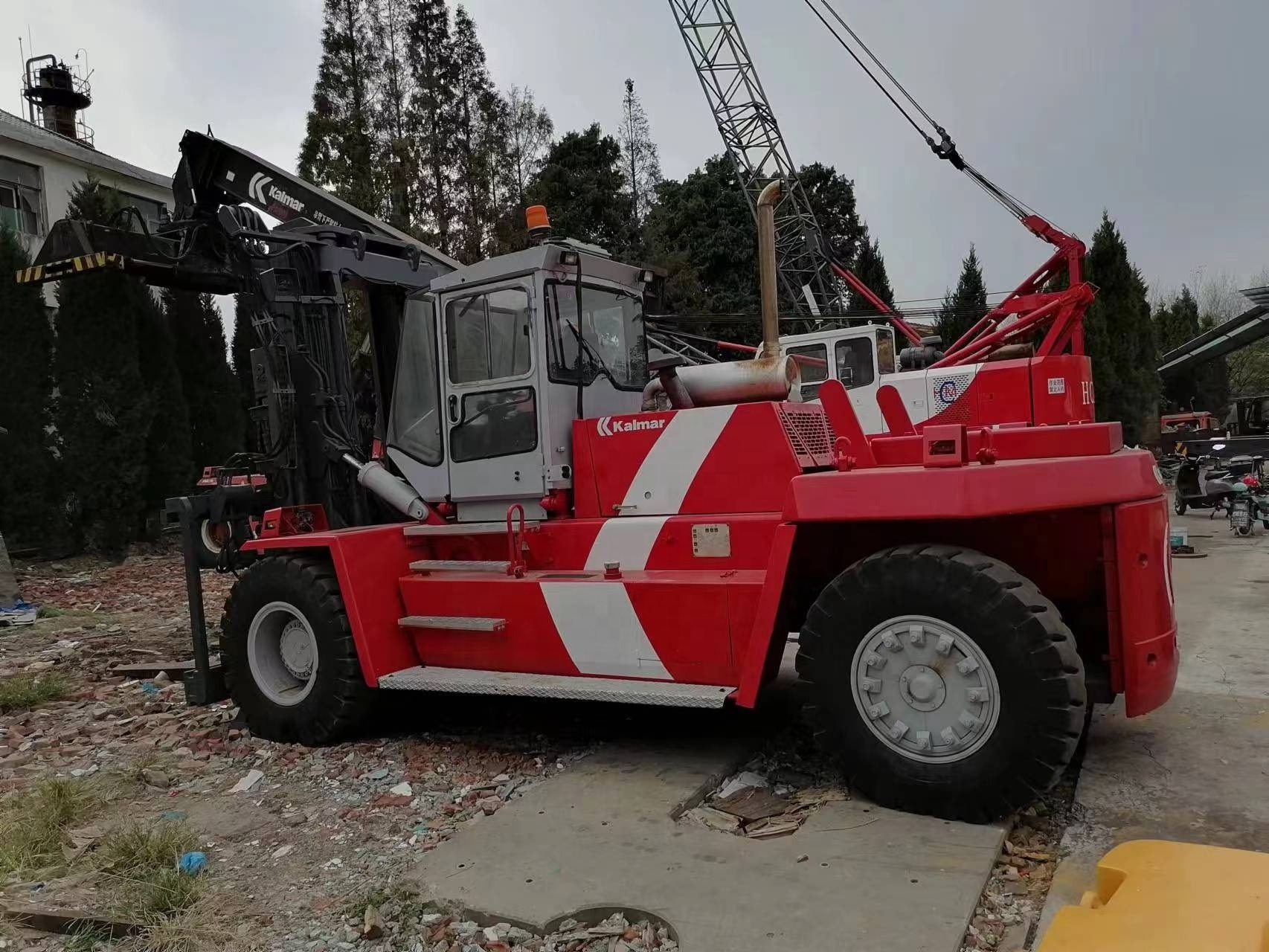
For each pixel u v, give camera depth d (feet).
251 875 11.19
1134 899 5.98
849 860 10.32
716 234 91.76
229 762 15.84
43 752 16.58
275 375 18.37
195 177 23.18
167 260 22.04
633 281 17.52
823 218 109.50
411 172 64.49
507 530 15.34
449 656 15.85
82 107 75.56
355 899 10.28
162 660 23.57
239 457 22.39
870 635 11.73
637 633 13.75
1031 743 10.69
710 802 12.79
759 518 13.33
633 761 14.15
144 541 48.03
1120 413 74.23
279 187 22.30
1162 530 11.75
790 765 14.05
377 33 72.64
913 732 11.52
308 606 16.06
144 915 10.12
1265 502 37.22
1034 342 48.96
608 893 9.86
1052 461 11.35
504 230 68.54
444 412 16.28
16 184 58.90
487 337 15.70
